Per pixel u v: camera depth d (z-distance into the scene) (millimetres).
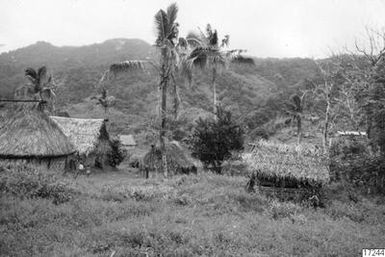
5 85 62000
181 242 8688
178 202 14102
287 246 8773
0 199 11125
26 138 21953
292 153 17141
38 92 42812
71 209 10977
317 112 47250
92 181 20141
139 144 56312
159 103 20859
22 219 9625
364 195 18688
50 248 7750
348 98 24281
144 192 15102
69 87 72188
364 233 10891
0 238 7984
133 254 7785
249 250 8461
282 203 14750
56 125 25766
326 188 17719
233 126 25609
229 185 17609
